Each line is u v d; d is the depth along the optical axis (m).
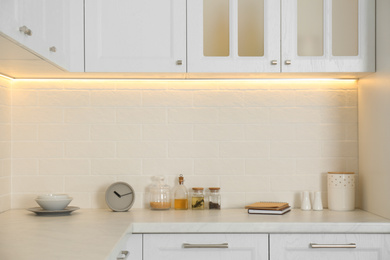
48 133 3.17
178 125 3.19
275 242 2.58
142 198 3.17
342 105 3.19
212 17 2.88
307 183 3.19
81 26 2.84
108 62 2.84
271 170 3.19
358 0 2.90
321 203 3.06
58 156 3.17
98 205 3.16
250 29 2.89
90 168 3.17
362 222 2.58
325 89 3.19
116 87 3.18
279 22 2.88
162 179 3.16
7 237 2.11
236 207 3.18
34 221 2.59
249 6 2.90
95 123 3.18
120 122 3.18
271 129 3.20
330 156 3.19
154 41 2.85
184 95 3.19
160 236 2.57
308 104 3.19
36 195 3.16
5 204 3.05
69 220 2.63
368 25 2.89
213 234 2.58
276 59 2.88
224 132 3.19
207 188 3.18
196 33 2.86
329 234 2.59
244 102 3.19
